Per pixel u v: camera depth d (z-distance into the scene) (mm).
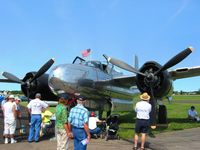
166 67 13664
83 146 7758
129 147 10656
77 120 7750
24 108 30328
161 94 13805
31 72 16250
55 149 10477
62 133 9148
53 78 13656
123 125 16688
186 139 12078
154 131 14297
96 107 16312
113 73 16906
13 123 12070
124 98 18531
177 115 23109
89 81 14773
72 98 13719
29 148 10766
